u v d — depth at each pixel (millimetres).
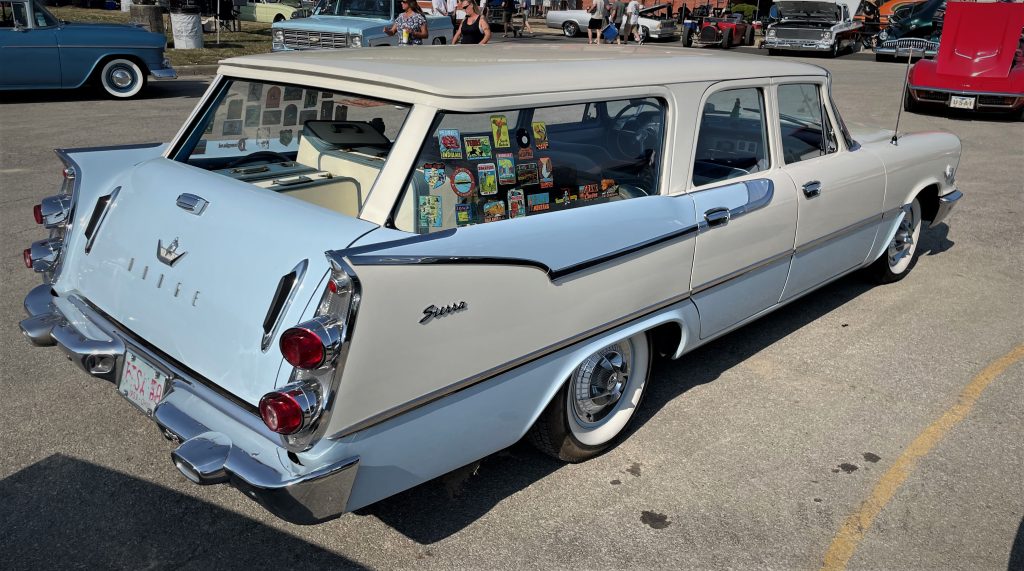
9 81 11773
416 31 13492
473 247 2629
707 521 3170
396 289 2395
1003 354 4766
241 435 2500
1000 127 12680
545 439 3312
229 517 3084
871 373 4488
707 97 3600
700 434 3805
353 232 2557
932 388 4328
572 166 3119
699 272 3617
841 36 25062
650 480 3424
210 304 2645
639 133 3373
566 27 29141
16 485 3205
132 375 2947
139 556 2852
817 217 4375
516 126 2900
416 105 2717
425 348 2523
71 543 2898
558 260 2908
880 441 3793
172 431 2559
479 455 2904
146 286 2900
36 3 11773
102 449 3475
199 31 18234
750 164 4008
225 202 2848
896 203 5211
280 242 2584
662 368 4488
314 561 2863
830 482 3459
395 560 2885
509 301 2752
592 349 3166
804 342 4879
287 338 2295
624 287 3225
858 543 3074
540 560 2912
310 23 14438
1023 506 3328
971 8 13594
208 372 2639
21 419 3670
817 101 4453
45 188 7289
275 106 3297
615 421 3582
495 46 3951
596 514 3186
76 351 2947
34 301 3348
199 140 3504
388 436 2529
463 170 2785
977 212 7852
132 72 12781
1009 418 4035
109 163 3584
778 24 25344
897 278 5930
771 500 3318
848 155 4711
